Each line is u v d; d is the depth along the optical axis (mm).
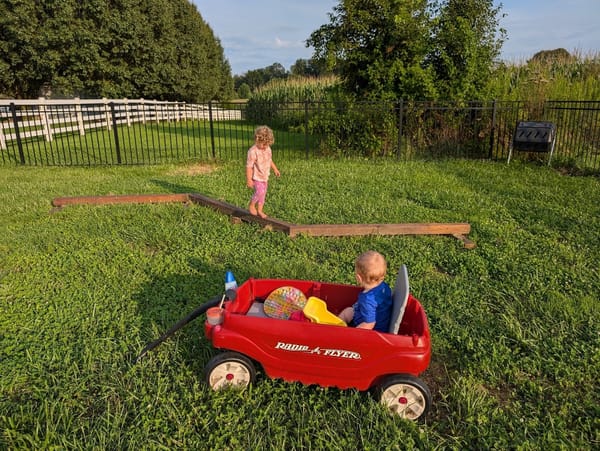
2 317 3979
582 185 8930
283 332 2926
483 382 3271
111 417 2840
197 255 5344
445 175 10125
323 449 2635
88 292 4379
